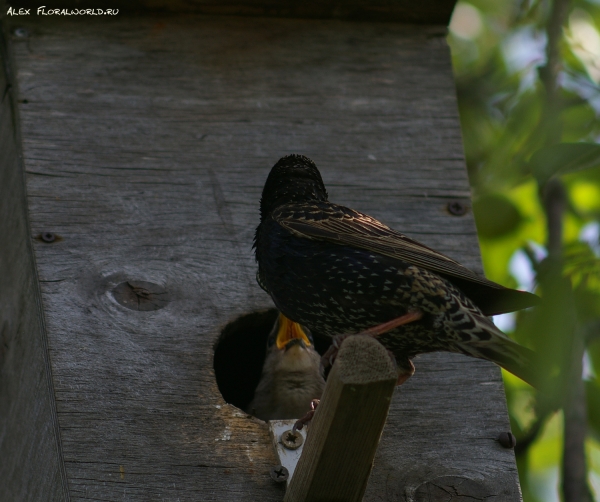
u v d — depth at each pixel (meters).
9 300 8.24
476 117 13.00
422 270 6.99
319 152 9.12
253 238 8.40
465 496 7.09
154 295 7.91
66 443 6.89
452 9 10.00
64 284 7.81
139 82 9.32
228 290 8.09
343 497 6.19
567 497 8.94
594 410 9.49
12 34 9.39
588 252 8.46
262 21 10.04
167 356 7.54
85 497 6.66
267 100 9.41
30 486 7.25
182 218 8.44
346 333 7.35
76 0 9.55
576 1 12.73
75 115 8.95
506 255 11.05
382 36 10.08
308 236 7.27
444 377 7.78
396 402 7.58
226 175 8.80
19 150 8.45
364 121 9.39
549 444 11.13
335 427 5.67
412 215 8.77
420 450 7.31
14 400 7.86
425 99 9.63
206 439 7.09
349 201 8.80
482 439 7.43
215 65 9.59
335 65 9.78
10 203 8.52
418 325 7.05
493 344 6.80
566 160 7.29
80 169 8.58
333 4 9.94
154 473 6.86
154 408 7.20
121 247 8.15
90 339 7.50
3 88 8.98
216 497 6.80
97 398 7.17
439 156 9.21
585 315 8.27
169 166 8.76
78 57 9.38
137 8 9.79
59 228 8.16
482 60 13.71
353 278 7.09
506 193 11.45
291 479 6.48
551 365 6.68
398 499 7.02
